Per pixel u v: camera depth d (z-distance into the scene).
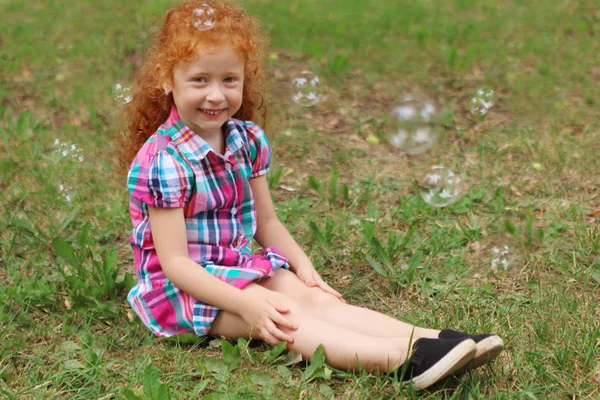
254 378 2.18
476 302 2.64
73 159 3.70
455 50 4.98
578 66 5.06
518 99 4.61
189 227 2.38
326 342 2.19
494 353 2.10
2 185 3.50
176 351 2.32
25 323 2.51
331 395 2.12
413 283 2.79
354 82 4.86
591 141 4.00
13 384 2.21
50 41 5.45
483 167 3.78
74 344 2.38
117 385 2.19
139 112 2.55
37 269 2.86
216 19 2.29
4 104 4.40
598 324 2.46
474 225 3.19
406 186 3.61
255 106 2.69
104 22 5.85
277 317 2.22
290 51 5.33
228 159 2.40
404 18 6.14
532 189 3.54
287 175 3.73
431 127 4.05
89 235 3.12
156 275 2.42
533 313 2.57
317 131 4.23
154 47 2.45
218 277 2.33
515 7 6.45
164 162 2.30
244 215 2.50
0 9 6.32
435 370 2.03
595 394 2.14
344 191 3.42
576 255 2.95
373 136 4.17
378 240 2.98
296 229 3.20
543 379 2.20
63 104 4.42
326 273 2.88
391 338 2.17
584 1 6.43
